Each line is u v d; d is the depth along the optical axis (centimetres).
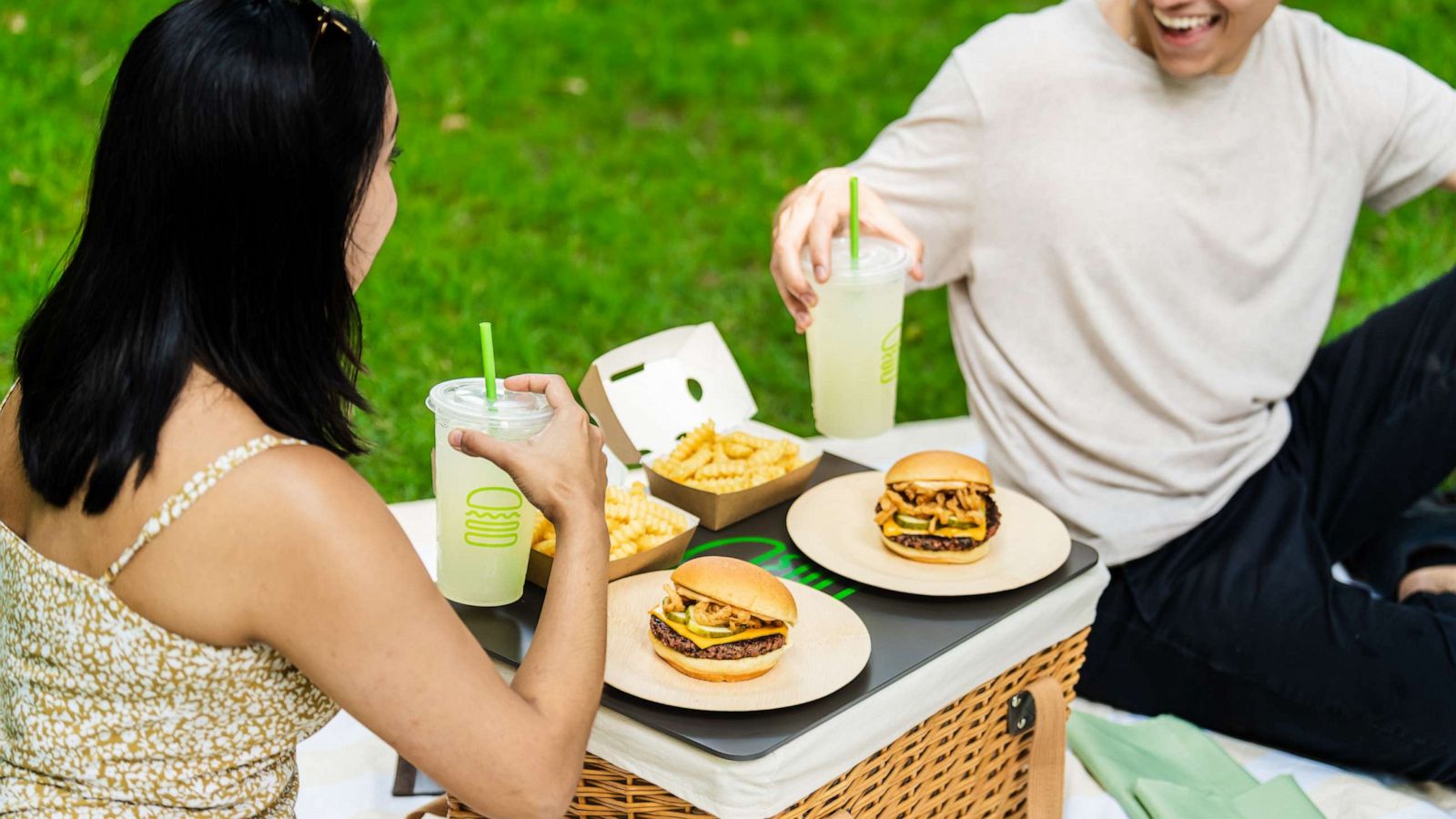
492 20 582
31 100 470
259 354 134
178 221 129
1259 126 236
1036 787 202
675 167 493
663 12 608
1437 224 462
